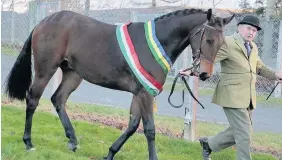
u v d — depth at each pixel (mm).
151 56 4312
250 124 4324
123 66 4438
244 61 4309
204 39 4094
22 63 5109
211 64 4086
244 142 4297
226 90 4328
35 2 8719
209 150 4848
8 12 9594
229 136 4668
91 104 8367
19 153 4668
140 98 4352
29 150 4812
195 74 4195
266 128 7508
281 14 10820
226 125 7309
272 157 5516
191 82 6078
